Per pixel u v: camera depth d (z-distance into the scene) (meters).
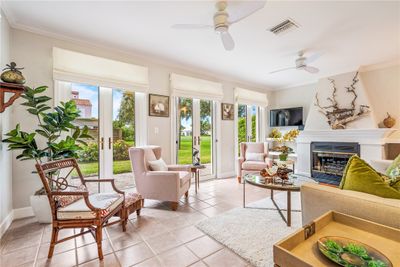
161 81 3.72
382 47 3.12
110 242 1.88
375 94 3.96
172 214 2.53
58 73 2.64
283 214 2.49
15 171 2.43
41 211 2.25
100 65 3.00
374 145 3.65
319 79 4.58
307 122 4.72
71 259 1.63
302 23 2.44
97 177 3.13
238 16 1.96
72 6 2.10
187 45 3.05
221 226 2.16
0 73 2.05
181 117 4.11
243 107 5.31
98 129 3.13
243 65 3.92
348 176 1.43
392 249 0.94
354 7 2.12
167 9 2.15
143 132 3.49
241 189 3.67
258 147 4.54
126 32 2.66
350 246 0.93
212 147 4.65
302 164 4.71
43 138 2.60
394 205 1.12
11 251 1.74
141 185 2.80
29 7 2.11
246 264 1.57
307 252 0.94
